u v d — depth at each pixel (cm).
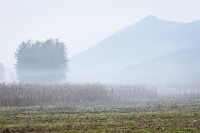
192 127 3334
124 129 3272
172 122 3653
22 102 6531
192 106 5912
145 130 3195
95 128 3362
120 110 5291
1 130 3319
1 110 5350
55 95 7131
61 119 4066
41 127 3462
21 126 3534
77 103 6975
